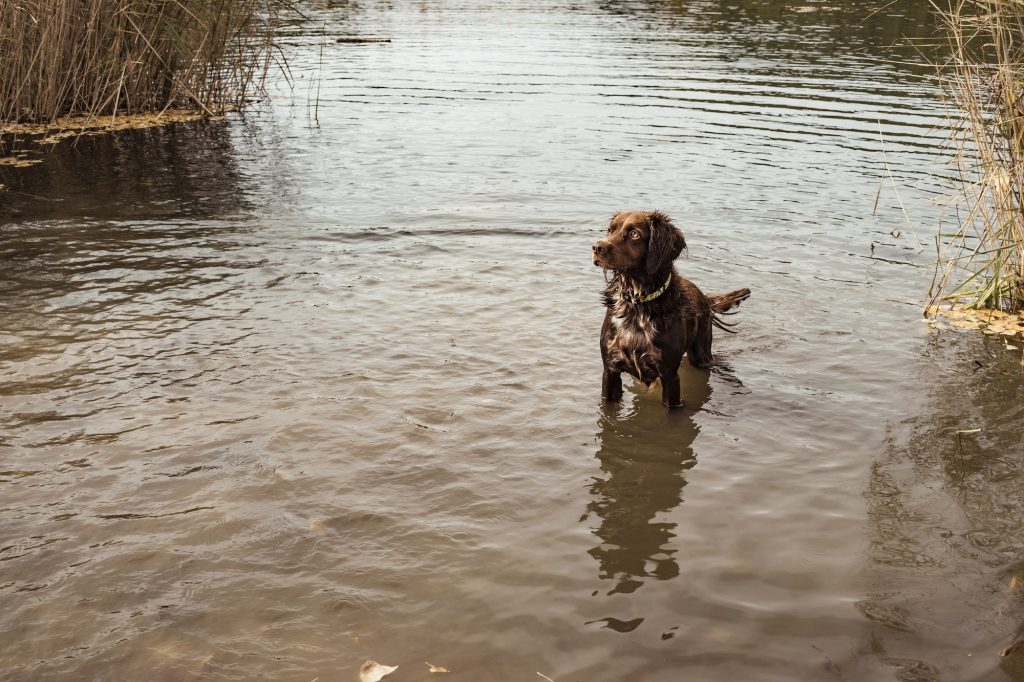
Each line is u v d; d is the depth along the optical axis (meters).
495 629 3.42
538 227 8.64
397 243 8.19
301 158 11.27
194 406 5.15
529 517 4.20
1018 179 6.86
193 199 9.50
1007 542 4.02
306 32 22.08
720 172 10.62
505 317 6.59
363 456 4.69
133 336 6.10
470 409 5.22
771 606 3.58
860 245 8.23
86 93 13.68
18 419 4.95
